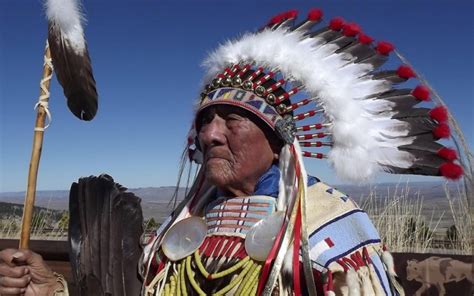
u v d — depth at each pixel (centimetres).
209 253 161
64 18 177
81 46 177
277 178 163
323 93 161
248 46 168
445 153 156
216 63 174
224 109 161
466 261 185
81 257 191
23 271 174
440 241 244
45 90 181
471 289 182
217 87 165
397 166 161
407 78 163
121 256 185
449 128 158
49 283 180
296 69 163
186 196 184
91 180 198
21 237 179
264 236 152
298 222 150
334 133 161
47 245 237
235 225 161
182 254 166
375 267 146
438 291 187
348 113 160
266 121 157
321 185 166
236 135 159
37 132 180
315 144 165
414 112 161
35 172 180
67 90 182
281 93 165
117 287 183
